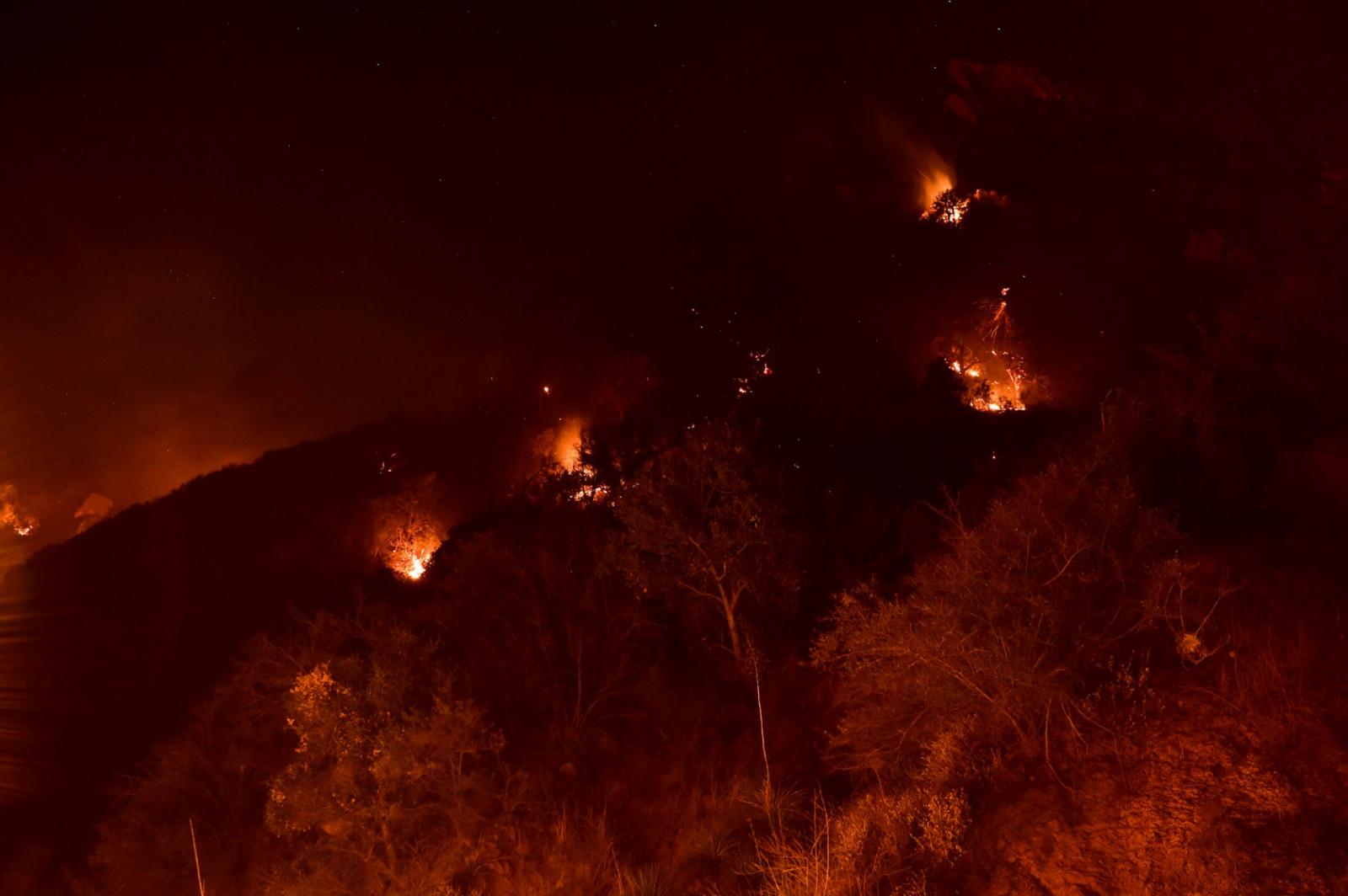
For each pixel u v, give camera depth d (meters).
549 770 6.96
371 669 6.83
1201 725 4.24
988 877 3.87
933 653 4.74
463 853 6.06
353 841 6.10
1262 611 4.95
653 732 7.44
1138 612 4.88
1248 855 3.43
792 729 6.71
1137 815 3.86
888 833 4.30
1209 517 6.51
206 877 7.34
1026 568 4.86
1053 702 4.61
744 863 4.96
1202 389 7.79
